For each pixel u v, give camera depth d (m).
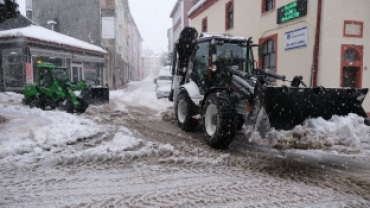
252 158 4.05
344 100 4.64
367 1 8.70
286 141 4.13
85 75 22.50
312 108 4.46
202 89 5.82
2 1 6.06
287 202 2.58
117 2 29.45
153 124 7.10
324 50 8.41
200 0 20.39
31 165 3.48
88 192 2.74
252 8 12.37
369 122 4.80
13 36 15.64
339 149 4.30
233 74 4.93
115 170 3.42
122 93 20.53
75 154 3.84
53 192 2.73
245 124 4.24
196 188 2.88
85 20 26.30
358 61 8.75
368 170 3.51
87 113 8.61
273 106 4.16
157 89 15.66
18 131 5.35
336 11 8.42
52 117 7.20
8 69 16.66
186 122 6.03
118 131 5.77
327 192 2.82
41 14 27.73
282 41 10.27
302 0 9.08
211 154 4.23
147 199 2.60
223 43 5.60
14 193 2.68
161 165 3.66
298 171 3.47
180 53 6.99
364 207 2.50
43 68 9.48
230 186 2.95
